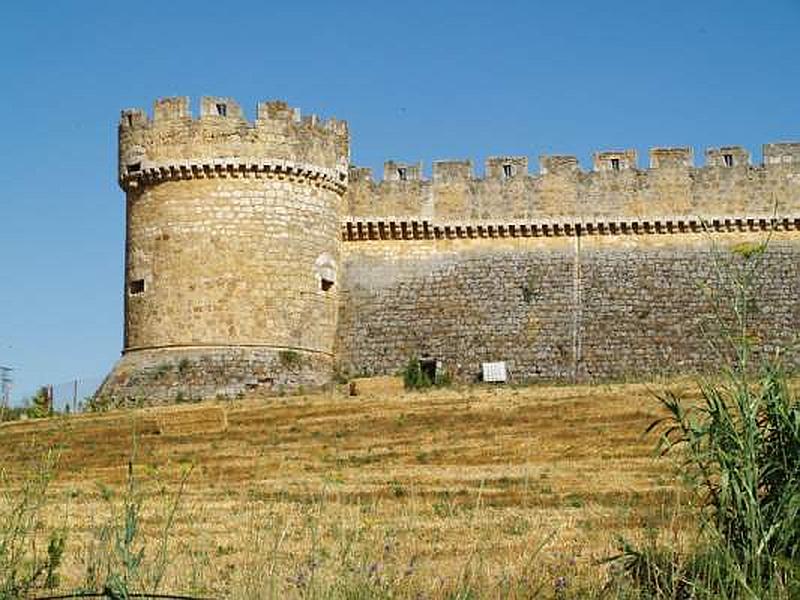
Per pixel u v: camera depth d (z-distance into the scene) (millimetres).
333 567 15461
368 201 58344
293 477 33938
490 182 58719
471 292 57531
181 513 24375
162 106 54656
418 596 13688
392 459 37594
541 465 35312
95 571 14359
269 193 54406
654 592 13641
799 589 12609
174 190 54250
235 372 52250
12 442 40812
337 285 57406
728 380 15555
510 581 15133
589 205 58344
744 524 13250
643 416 41625
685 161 58344
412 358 56375
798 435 13688
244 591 13789
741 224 57750
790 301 55938
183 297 53406
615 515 21672
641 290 56969
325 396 50000
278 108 54906
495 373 55375
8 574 14305
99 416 46375
